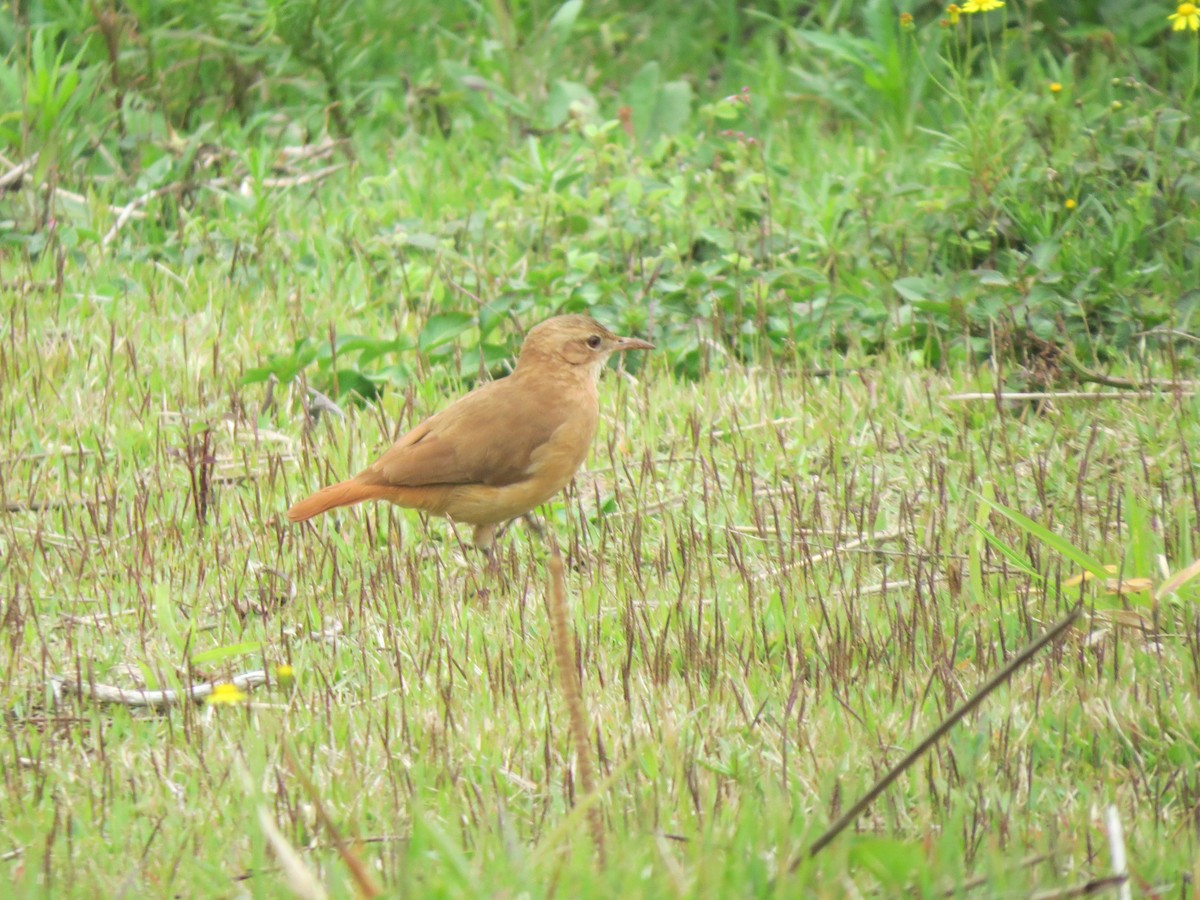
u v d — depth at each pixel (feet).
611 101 57.52
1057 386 39.17
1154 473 34.81
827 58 59.36
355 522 33.86
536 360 32.42
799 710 26.20
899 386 39.17
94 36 53.72
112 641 29.12
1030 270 41.14
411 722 26.16
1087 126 45.50
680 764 24.45
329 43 55.06
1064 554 29.04
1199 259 42.50
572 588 31.37
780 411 38.34
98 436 36.73
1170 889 21.03
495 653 28.63
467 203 49.03
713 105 53.62
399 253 46.26
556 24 56.95
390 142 54.95
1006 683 26.76
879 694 27.20
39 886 21.21
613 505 34.27
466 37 60.85
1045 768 25.07
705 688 27.55
